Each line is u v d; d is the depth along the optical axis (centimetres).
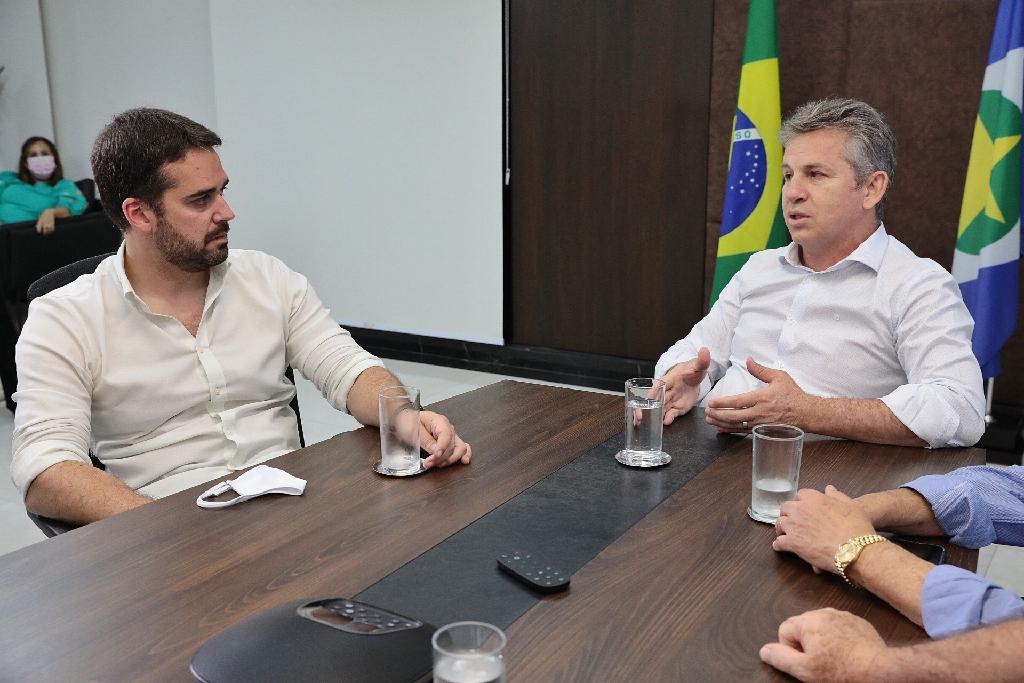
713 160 432
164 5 602
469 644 86
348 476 155
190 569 121
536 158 480
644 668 97
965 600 104
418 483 151
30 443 168
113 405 187
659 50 435
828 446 167
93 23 638
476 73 484
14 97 681
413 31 498
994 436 368
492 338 517
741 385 211
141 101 632
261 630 101
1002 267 344
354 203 545
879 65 388
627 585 116
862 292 196
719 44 418
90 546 129
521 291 504
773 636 104
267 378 201
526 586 115
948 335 182
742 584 116
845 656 95
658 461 159
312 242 569
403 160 520
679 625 106
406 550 126
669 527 133
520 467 158
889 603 111
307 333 208
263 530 133
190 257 184
